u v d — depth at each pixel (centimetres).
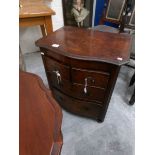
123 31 160
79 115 125
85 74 90
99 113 111
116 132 114
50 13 141
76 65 87
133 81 147
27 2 162
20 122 51
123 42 99
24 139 46
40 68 184
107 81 89
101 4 200
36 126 49
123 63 78
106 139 109
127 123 120
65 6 193
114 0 163
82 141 108
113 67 81
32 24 142
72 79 96
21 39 201
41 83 69
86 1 193
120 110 130
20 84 67
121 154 101
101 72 86
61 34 108
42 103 58
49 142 45
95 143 107
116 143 107
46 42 96
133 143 106
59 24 207
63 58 88
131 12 152
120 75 173
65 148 104
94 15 207
